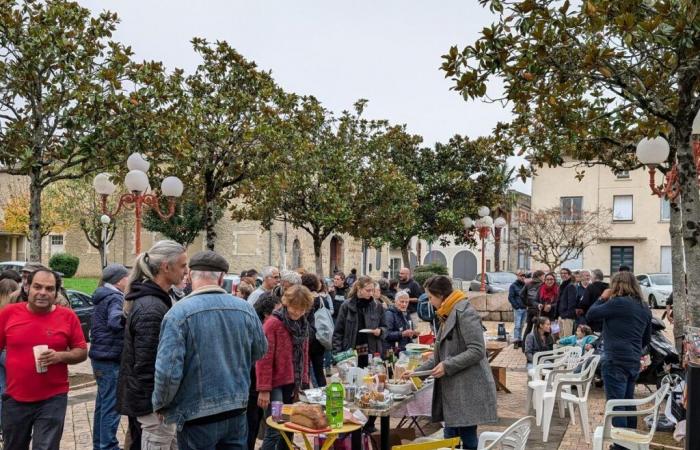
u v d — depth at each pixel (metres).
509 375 12.75
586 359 8.58
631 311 6.79
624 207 37.50
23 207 37.56
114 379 6.35
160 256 4.79
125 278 6.53
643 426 7.99
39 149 11.09
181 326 3.87
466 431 5.57
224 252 41.56
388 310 9.48
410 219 25.02
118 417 6.42
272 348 5.95
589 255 38.00
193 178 15.77
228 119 15.36
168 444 4.75
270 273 8.83
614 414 6.16
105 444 6.30
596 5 7.22
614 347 6.81
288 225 41.25
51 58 10.87
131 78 12.05
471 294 23.00
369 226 24.34
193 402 3.91
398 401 5.77
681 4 6.77
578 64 7.62
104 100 11.23
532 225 35.47
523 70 7.77
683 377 8.20
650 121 7.66
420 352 8.12
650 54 7.59
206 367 3.93
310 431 4.79
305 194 22.56
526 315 16.30
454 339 5.55
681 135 7.05
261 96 15.75
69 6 11.31
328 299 10.16
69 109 11.24
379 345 8.41
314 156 22.09
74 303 15.49
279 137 15.55
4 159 11.09
